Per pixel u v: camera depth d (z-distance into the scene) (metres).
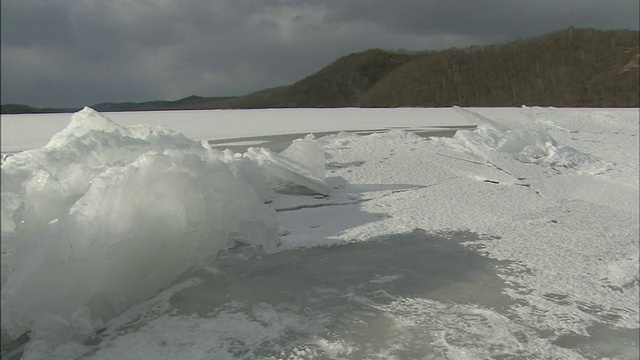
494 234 4.55
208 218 3.39
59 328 2.42
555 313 2.94
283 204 5.49
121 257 2.80
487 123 10.07
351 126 16.61
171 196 3.11
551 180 7.31
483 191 6.31
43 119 21.50
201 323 2.67
